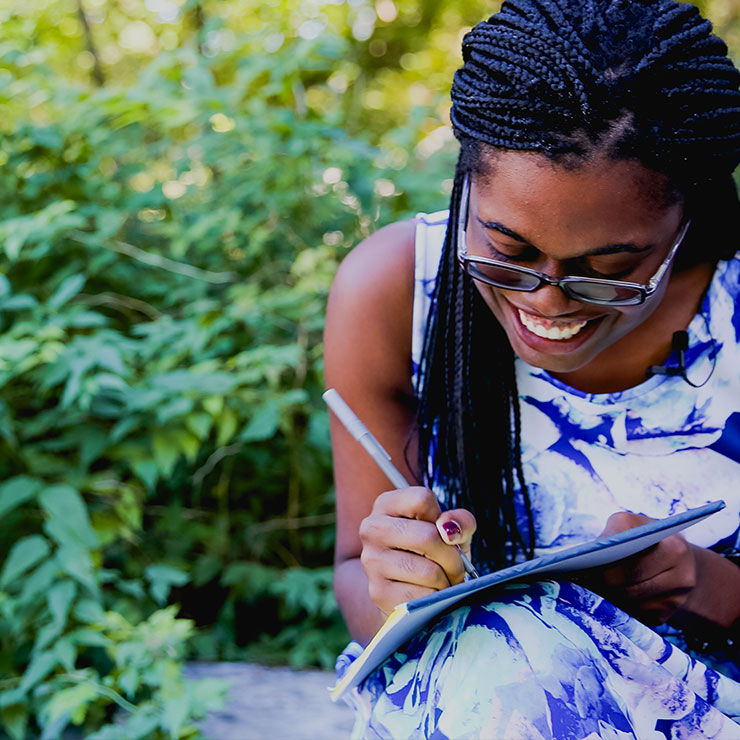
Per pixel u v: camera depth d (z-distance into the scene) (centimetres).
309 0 311
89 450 235
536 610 107
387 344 147
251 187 273
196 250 284
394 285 145
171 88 275
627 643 110
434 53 496
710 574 128
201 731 203
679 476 140
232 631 253
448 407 139
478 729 100
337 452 152
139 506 247
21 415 252
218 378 235
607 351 136
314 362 264
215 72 351
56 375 222
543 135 103
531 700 100
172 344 252
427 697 107
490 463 139
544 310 113
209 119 277
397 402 150
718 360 136
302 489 279
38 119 289
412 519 112
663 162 104
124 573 251
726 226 131
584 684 102
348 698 122
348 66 356
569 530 142
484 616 107
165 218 287
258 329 269
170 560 257
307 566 273
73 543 213
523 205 106
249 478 275
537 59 105
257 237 264
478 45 111
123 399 231
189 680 229
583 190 104
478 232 115
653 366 136
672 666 114
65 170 271
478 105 108
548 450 141
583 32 106
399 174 293
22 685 196
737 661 136
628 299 111
